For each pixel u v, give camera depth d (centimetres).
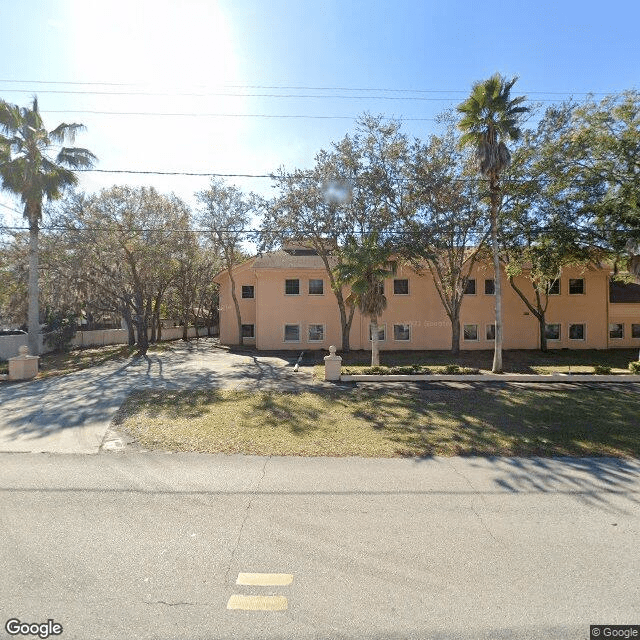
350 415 1005
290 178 2073
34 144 1802
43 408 1052
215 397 1195
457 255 2241
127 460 688
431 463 683
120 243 2336
